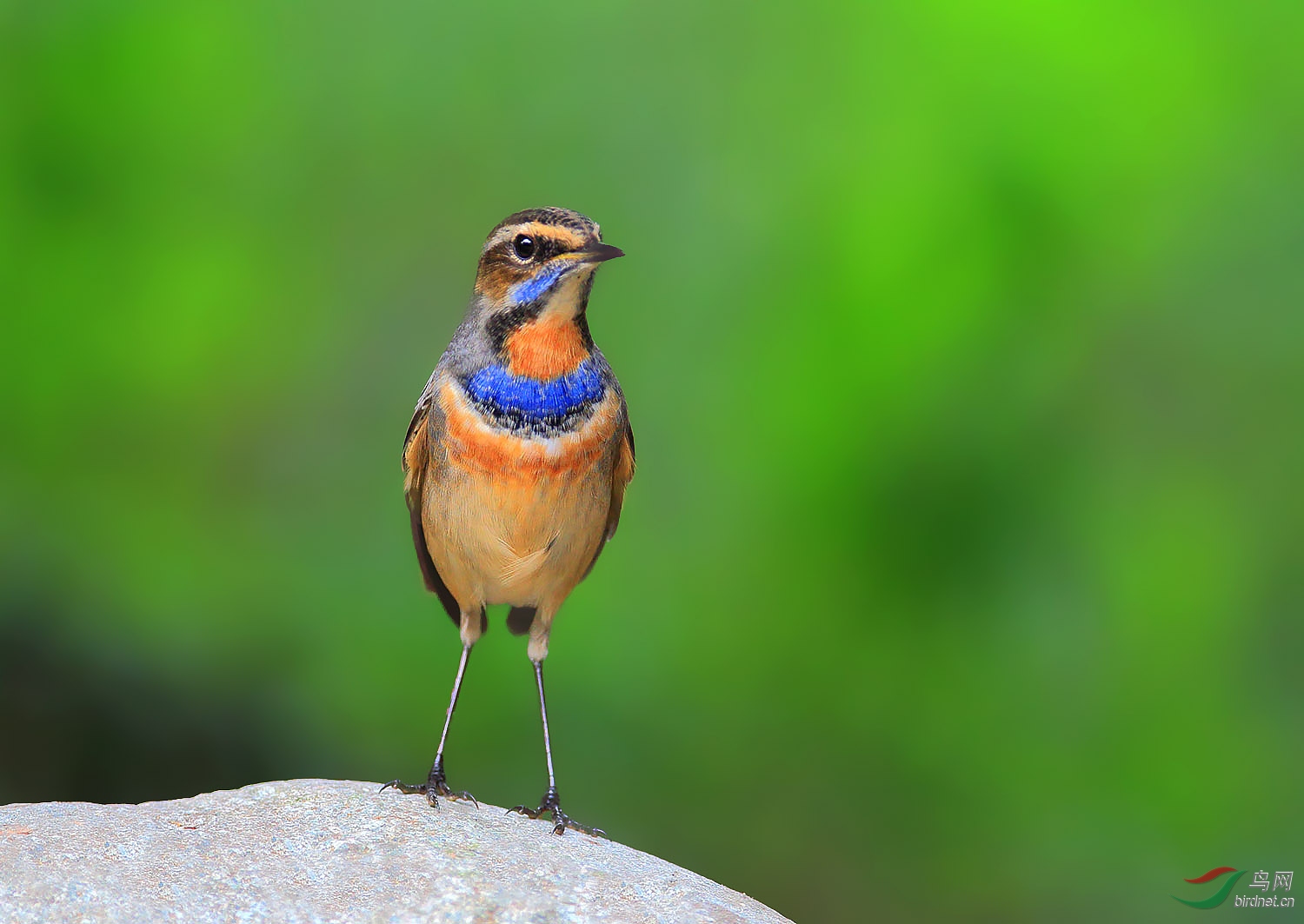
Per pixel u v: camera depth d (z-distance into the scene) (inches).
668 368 604.1
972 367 577.0
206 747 539.2
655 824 557.0
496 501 327.9
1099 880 554.9
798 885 557.3
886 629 574.9
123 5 623.2
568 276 321.1
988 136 604.4
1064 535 571.2
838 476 573.3
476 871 277.0
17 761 516.7
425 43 644.1
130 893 255.3
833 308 590.2
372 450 607.8
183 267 611.5
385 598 584.1
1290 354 585.6
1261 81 617.3
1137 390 589.9
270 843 282.5
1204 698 568.7
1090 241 596.1
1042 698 571.2
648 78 644.1
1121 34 616.4
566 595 353.7
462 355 334.3
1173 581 573.6
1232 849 555.8
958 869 559.8
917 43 633.6
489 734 563.2
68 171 611.5
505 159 633.6
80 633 542.9
